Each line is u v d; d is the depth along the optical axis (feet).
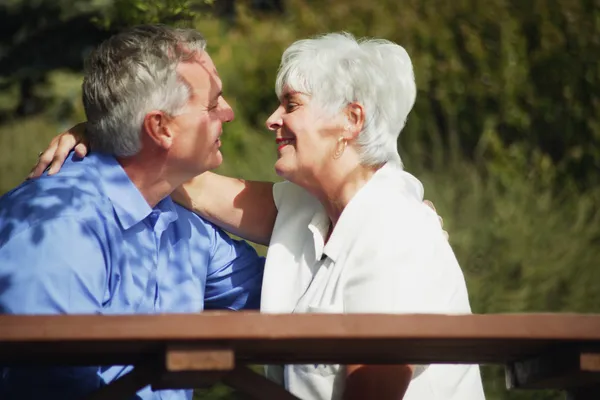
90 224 28.07
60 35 82.23
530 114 68.85
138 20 38.81
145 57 29.09
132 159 29.48
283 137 29.25
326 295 28.09
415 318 21.61
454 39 70.54
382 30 71.82
